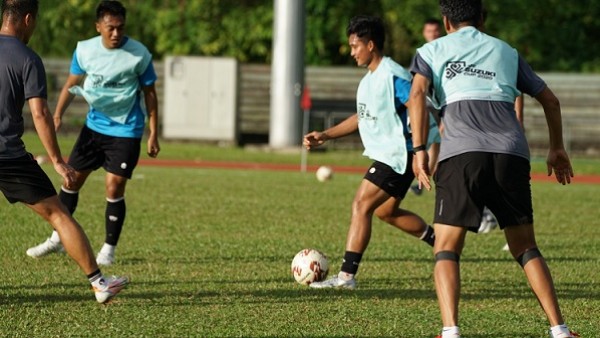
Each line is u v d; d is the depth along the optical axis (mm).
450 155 15836
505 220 16078
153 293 20594
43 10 95812
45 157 59625
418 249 28359
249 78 83375
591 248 29516
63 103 25594
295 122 73625
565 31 94562
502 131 15945
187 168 59969
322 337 16859
